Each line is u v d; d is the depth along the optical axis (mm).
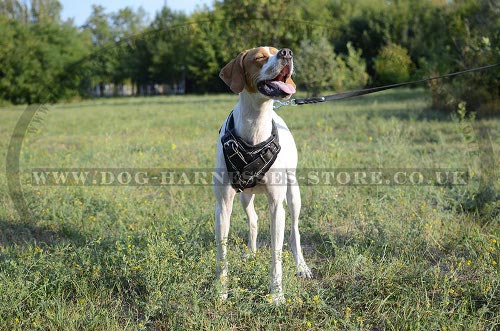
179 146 9188
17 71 24594
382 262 4035
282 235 3711
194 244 3965
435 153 7938
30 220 5316
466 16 13086
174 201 5988
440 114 12531
